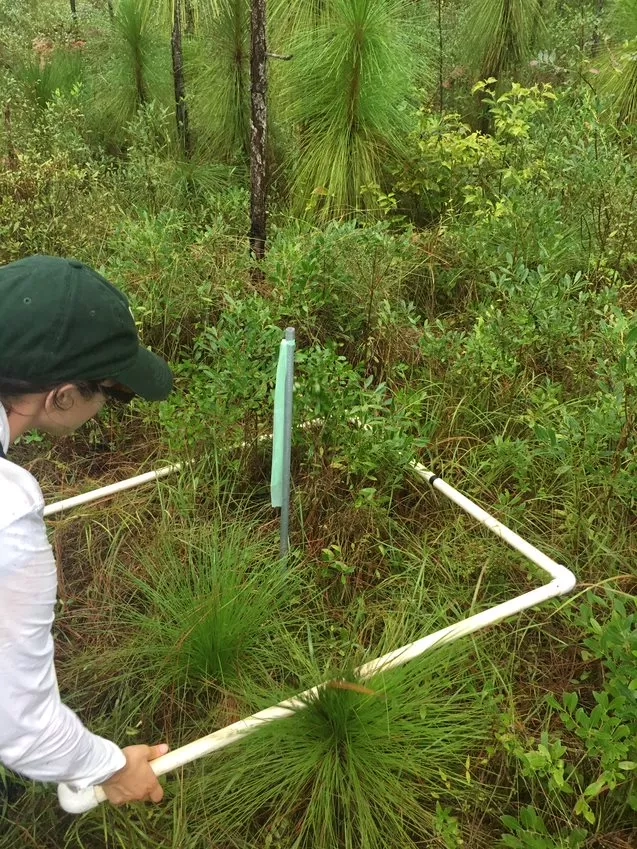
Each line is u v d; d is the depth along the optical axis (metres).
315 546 2.38
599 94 5.44
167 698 1.98
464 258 3.80
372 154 4.53
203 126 5.25
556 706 1.73
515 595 2.27
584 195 3.99
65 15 7.61
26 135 4.74
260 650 2.06
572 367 3.03
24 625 1.03
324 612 2.17
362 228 3.97
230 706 1.93
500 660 2.09
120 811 1.68
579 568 2.31
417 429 2.78
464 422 2.93
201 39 5.04
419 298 3.86
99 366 1.15
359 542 2.37
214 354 2.79
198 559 2.33
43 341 1.08
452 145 4.41
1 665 1.03
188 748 1.56
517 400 2.96
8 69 6.50
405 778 1.81
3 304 1.07
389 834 1.70
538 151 4.41
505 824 1.60
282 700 1.79
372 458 2.42
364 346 3.27
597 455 2.38
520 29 5.56
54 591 1.09
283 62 4.55
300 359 2.39
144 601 2.26
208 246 3.62
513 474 2.57
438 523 2.52
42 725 1.10
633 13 5.71
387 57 4.34
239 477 2.63
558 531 2.46
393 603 2.24
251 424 2.69
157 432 2.98
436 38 5.67
